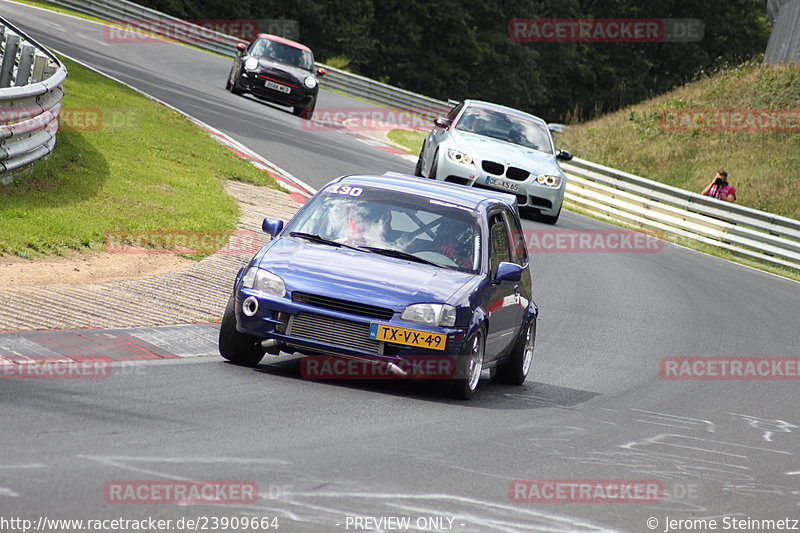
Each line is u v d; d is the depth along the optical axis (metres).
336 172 76.81
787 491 24.59
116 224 45.78
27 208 43.53
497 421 27.95
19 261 37.16
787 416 34.84
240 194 61.00
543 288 55.94
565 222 80.25
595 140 134.75
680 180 121.06
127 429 21.59
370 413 26.47
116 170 56.28
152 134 69.62
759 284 70.69
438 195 33.44
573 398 33.53
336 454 21.94
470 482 21.25
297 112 109.44
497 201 35.00
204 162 66.19
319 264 29.80
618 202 93.75
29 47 60.59
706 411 33.88
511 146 72.31
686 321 52.50
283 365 31.72
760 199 111.25
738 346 48.00
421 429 25.48
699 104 138.62
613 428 29.14
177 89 100.69
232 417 23.86
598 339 45.31
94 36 134.00
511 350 34.59
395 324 28.52
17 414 21.61
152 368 28.05
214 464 19.97
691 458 26.69
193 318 35.22
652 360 42.47
